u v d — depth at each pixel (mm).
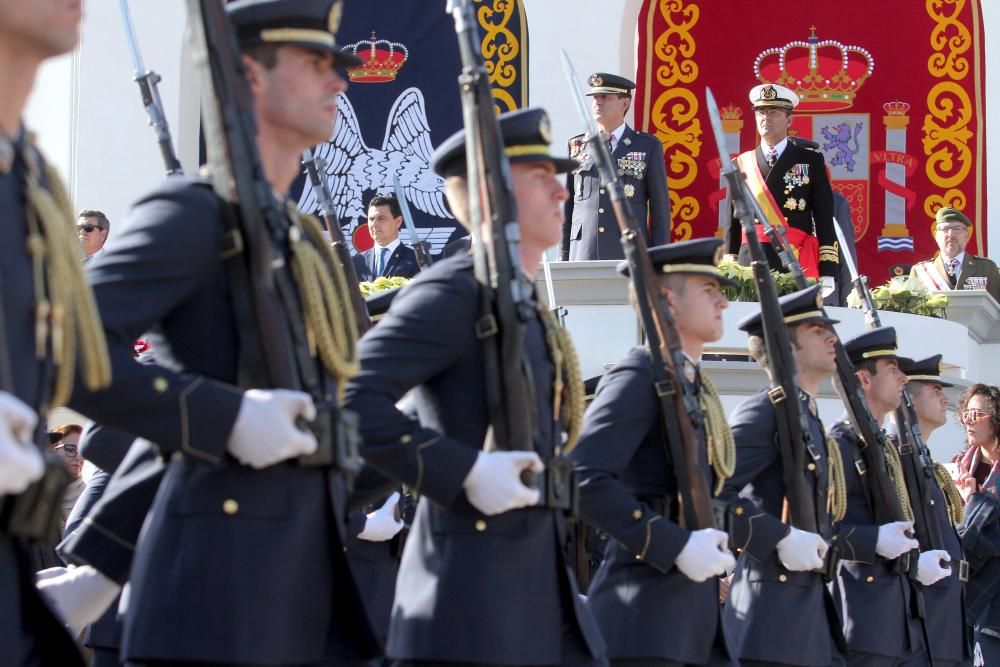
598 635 14078
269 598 11008
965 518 26297
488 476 12758
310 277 11625
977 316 36625
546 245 14594
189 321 11297
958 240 39406
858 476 21953
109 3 43188
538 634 13250
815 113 45250
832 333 21312
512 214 13430
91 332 9977
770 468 19141
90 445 16250
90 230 30500
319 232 12305
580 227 32281
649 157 32375
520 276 13367
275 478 11156
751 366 29000
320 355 11844
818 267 33875
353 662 11633
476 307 13289
